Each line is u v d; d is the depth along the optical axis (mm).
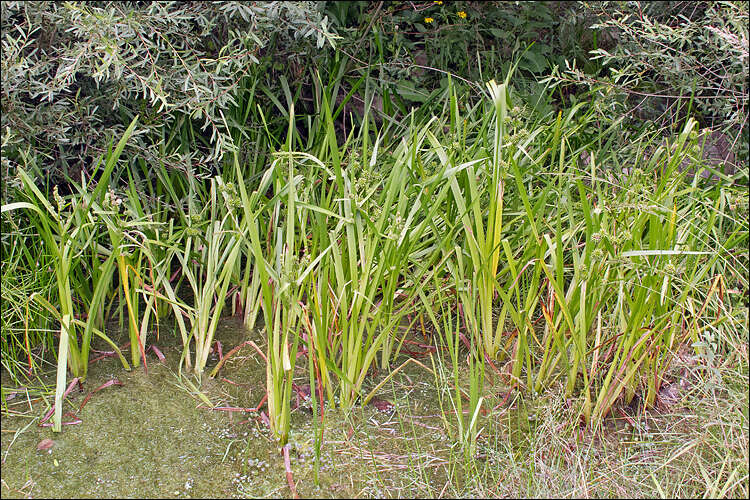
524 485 1887
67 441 2002
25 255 2533
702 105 3285
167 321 2650
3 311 2260
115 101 2613
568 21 3797
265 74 3305
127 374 2322
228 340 2543
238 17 2895
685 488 1888
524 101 3336
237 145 3016
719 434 2053
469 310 2328
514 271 2168
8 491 1811
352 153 2582
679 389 2258
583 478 1870
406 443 2041
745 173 2461
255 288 2574
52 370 2322
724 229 2705
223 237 2693
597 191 2416
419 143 2625
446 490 1878
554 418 2117
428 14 3938
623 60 3379
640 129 3268
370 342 2215
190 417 2129
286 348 1888
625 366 2104
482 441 2066
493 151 2451
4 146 2432
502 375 2363
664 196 2332
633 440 2074
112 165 2168
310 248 2539
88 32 2387
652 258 2207
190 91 2656
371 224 2025
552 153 2689
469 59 3787
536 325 2652
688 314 2365
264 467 1942
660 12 3588
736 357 2172
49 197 2787
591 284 2111
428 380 2357
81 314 2607
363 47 3539
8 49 2365
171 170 2900
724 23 3072
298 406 2195
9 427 2045
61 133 2547
